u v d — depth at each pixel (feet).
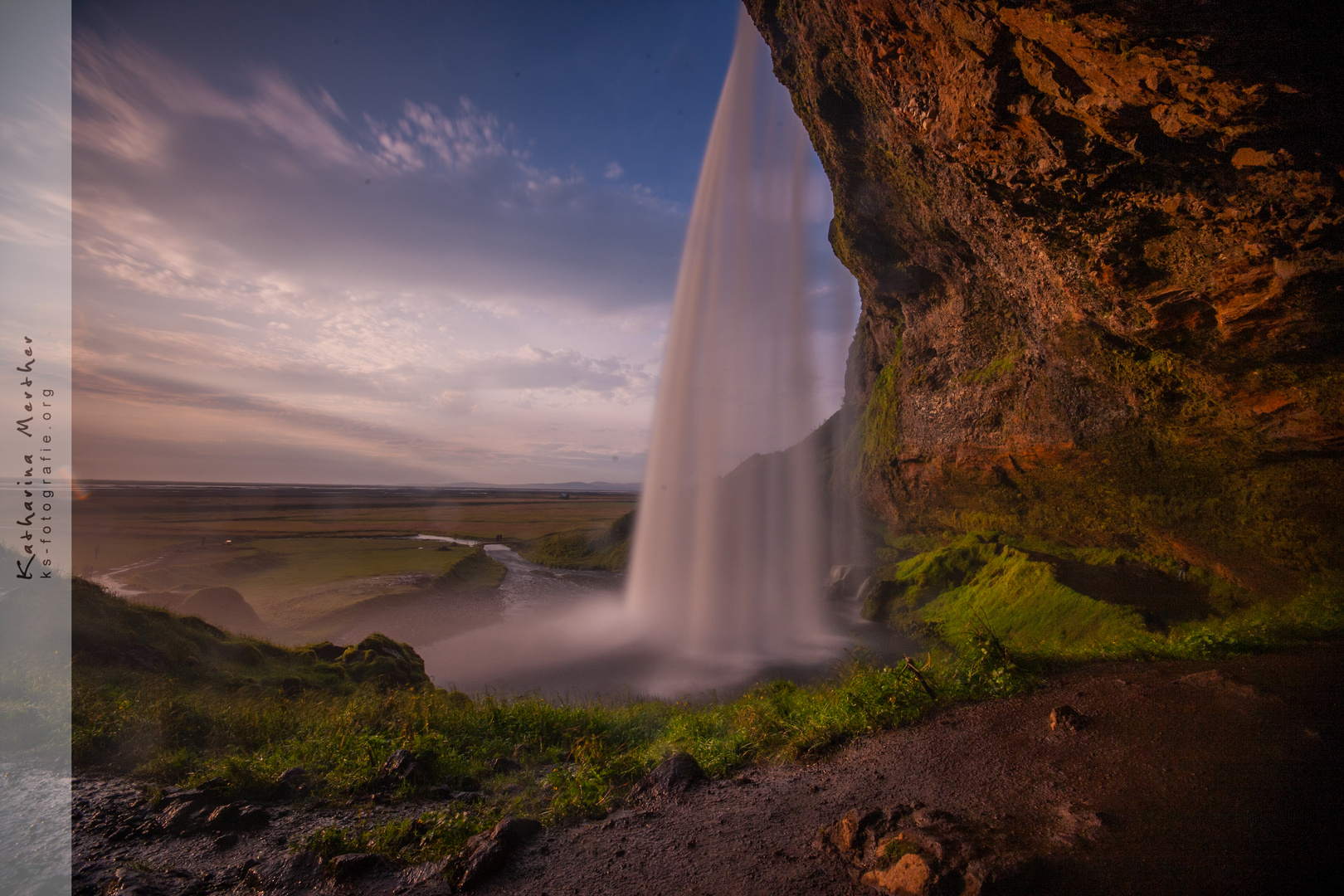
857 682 21.77
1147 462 42.45
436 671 59.31
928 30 24.34
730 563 100.07
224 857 13.92
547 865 13.03
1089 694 17.92
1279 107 18.30
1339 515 32.99
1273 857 9.34
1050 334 41.27
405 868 13.25
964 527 71.31
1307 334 26.43
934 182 40.37
